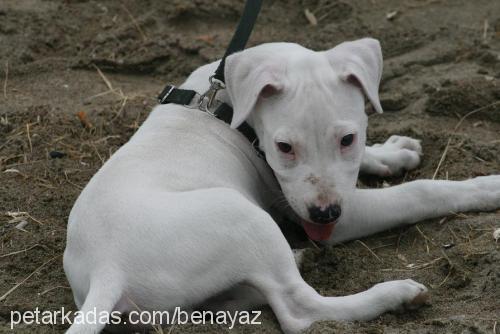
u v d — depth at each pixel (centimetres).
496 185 714
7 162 840
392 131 861
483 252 641
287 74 634
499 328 545
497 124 871
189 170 627
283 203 699
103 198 591
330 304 566
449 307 590
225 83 661
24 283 666
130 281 559
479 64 965
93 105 940
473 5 1085
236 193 587
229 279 566
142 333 572
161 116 694
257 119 652
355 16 1073
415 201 697
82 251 580
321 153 614
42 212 757
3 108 924
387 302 573
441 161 796
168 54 1035
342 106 620
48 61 1026
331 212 603
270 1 1123
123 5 1124
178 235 562
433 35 1027
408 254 675
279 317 563
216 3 1113
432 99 895
